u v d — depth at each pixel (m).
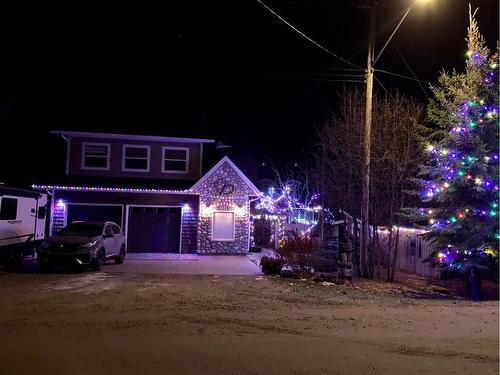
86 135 23.94
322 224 20.16
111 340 7.36
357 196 18.81
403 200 16.69
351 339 7.80
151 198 23.73
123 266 18.44
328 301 11.74
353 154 17.44
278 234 26.84
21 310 9.69
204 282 14.49
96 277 15.07
